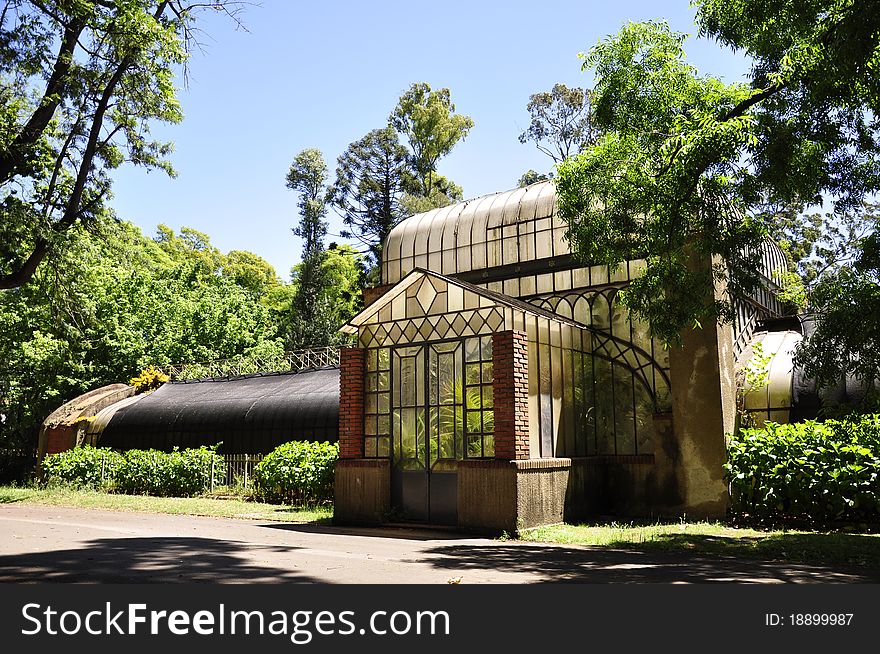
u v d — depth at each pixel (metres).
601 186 11.78
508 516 11.63
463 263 19.33
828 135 10.27
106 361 33.31
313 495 17.44
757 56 10.93
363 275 52.25
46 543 9.71
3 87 19.12
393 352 13.92
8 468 28.34
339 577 6.96
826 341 10.01
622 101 11.68
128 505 17.56
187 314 38.28
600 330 15.48
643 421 15.10
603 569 7.83
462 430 12.74
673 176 10.53
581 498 13.48
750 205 10.82
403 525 12.89
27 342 31.34
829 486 12.16
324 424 20.97
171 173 21.48
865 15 8.04
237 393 24.64
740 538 10.97
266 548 9.45
